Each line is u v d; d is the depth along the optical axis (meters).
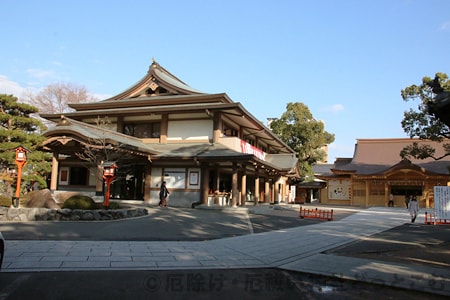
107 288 6.13
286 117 48.31
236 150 24.08
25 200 16.45
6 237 10.06
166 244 10.24
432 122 29.91
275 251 9.92
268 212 23.75
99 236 11.02
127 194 25.42
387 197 40.50
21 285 6.06
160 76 27.62
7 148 20.50
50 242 9.61
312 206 37.38
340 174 43.34
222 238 11.86
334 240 12.41
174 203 23.45
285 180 40.41
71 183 26.12
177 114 25.83
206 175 23.12
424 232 15.97
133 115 26.58
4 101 21.95
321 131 47.19
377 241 12.77
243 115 25.05
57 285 6.16
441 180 38.19
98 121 25.09
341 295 6.33
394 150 48.06
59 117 27.70
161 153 23.81
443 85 29.08
